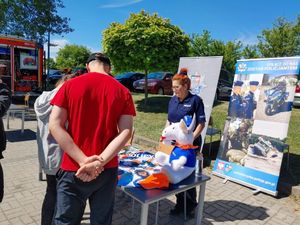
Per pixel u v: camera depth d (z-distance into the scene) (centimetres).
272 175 428
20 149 593
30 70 1228
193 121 293
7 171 471
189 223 338
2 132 271
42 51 1261
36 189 407
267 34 2081
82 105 183
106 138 189
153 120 878
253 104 471
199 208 316
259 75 470
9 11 1605
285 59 442
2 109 261
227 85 1423
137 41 931
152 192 251
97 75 194
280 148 428
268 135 444
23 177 448
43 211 279
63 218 190
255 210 379
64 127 185
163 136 290
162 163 288
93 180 186
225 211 373
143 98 1278
